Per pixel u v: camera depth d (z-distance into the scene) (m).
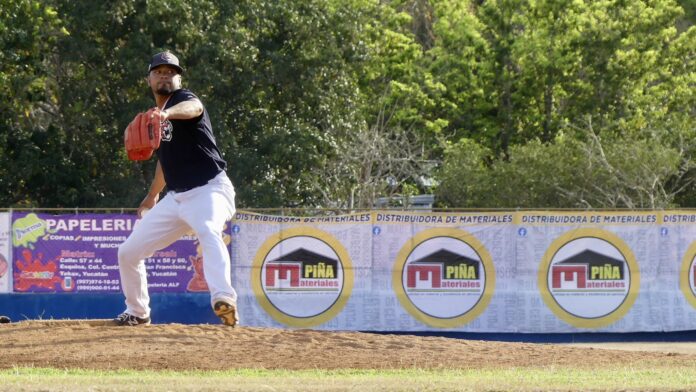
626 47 98.12
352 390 16.45
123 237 44.34
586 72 98.38
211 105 72.62
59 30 71.00
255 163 72.12
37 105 74.31
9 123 70.69
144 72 71.00
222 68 74.31
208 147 21.84
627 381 18.94
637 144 73.81
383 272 44.97
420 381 18.23
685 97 98.31
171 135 21.53
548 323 44.97
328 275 44.81
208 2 73.19
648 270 45.50
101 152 75.00
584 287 45.19
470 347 25.61
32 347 22.91
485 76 102.75
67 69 76.31
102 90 74.31
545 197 75.00
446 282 45.03
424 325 44.78
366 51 81.06
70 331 24.64
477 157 82.69
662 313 45.31
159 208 22.53
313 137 74.06
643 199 72.62
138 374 19.89
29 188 73.06
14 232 44.06
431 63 104.88
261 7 75.69
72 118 73.81
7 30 67.69
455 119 104.12
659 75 99.88
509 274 45.06
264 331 25.69
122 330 24.75
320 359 22.69
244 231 44.66
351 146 79.12
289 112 78.50
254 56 73.88
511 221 45.16
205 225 21.42
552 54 98.75
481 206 77.06
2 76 66.94
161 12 70.44
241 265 44.53
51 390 15.84
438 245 45.09
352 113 80.50
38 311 44.00
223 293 21.00
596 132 93.75
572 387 17.33
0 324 26.27
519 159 75.88
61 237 44.12
